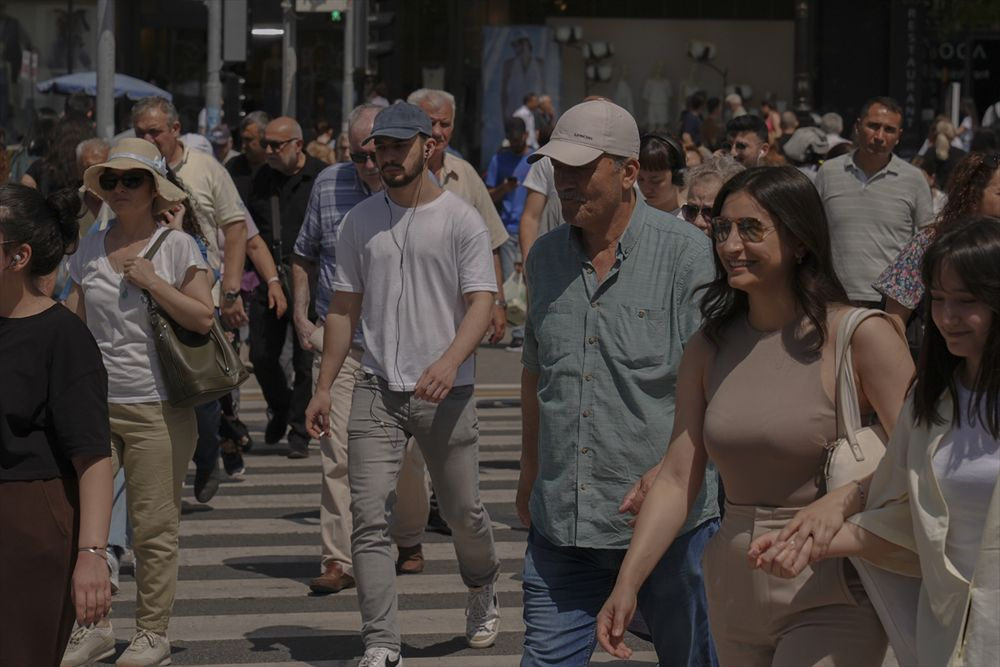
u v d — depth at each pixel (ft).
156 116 35.53
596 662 26.63
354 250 25.86
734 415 16.74
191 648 27.17
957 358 15.33
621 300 19.63
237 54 63.93
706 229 27.86
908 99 122.93
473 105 120.88
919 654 15.44
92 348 18.52
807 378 16.56
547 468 19.93
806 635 16.43
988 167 25.39
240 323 37.09
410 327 25.36
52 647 18.35
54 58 112.27
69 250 19.22
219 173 36.40
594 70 121.70
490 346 68.23
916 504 15.33
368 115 32.12
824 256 16.61
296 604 30.07
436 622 28.78
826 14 122.72
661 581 19.44
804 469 16.57
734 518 16.96
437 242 25.30
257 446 46.57
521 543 34.71
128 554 33.19
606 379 19.62
